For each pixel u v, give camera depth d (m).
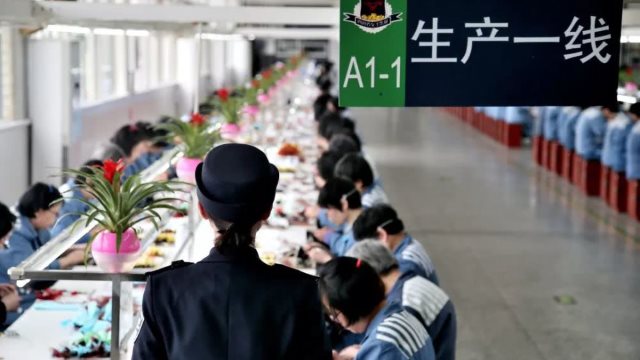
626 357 5.04
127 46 10.56
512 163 12.23
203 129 4.38
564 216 8.69
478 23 3.17
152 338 1.76
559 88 3.20
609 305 5.92
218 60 16.97
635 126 8.39
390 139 14.81
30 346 3.18
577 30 3.18
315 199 5.93
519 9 3.16
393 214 3.83
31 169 7.30
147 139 5.86
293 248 4.56
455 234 7.88
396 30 3.16
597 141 9.61
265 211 1.81
